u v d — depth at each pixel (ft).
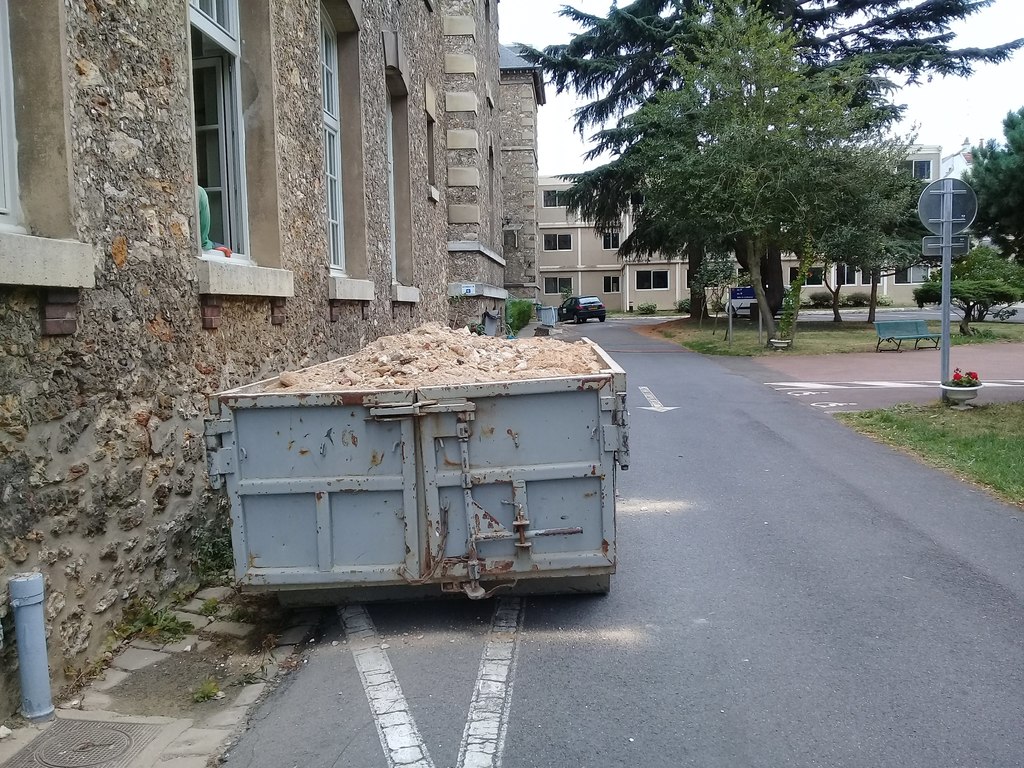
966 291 85.15
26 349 13.48
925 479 27.68
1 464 12.88
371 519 15.80
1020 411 38.81
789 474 28.60
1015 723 12.51
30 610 12.86
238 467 15.61
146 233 17.25
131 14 16.80
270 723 13.04
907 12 111.24
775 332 84.12
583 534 15.97
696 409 43.21
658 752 11.89
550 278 224.74
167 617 16.70
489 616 17.06
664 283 219.20
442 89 57.36
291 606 16.93
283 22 25.31
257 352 23.16
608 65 123.54
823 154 73.87
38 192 14.39
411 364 18.79
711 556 20.36
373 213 36.27
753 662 14.71
